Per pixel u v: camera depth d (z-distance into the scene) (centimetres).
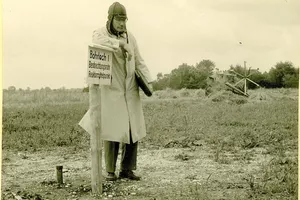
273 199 373
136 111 436
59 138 541
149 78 441
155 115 608
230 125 600
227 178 423
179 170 449
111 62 399
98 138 389
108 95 420
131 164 433
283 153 504
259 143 551
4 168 457
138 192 390
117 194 385
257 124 598
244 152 518
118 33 425
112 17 421
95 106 388
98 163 386
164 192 387
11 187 403
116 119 420
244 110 621
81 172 454
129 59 425
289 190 392
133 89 435
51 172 449
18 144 522
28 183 413
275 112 607
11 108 539
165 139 562
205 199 367
